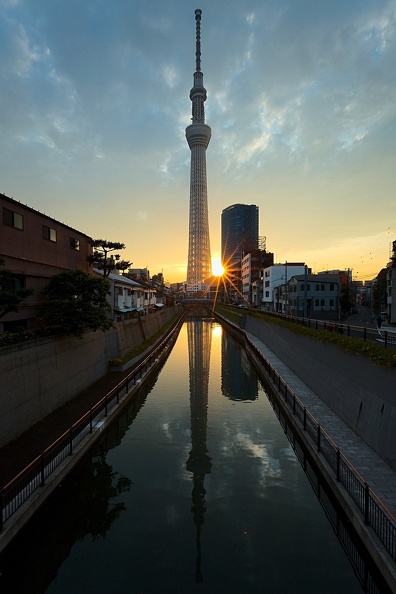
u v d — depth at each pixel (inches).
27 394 595.5
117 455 599.8
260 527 405.7
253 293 3442.4
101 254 1192.2
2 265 645.3
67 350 774.5
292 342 1123.3
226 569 341.7
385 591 285.4
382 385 512.7
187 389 1024.2
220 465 560.4
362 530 328.2
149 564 350.9
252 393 982.4
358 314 2807.6
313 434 560.7
